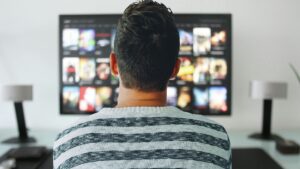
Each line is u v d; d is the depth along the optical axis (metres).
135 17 0.67
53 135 2.48
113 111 0.64
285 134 2.51
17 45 2.64
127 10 0.69
